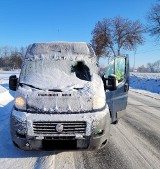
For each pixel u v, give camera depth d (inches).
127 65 308.2
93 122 204.8
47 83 235.0
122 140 275.7
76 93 217.0
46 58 264.1
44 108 208.2
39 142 203.6
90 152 236.8
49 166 201.9
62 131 201.9
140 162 217.2
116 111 281.6
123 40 2164.1
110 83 253.8
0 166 201.8
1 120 346.3
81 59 263.4
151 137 289.9
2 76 1658.5
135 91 879.7
